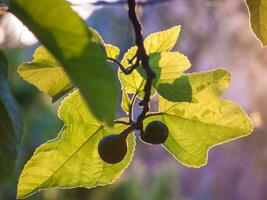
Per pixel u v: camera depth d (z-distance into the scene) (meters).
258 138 7.77
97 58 0.59
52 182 0.90
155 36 0.87
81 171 0.90
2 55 0.79
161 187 5.76
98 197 4.65
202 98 0.88
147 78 0.80
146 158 8.73
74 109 0.88
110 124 0.58
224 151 9.13
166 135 0.82
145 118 0.87
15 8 0.60
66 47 0.60
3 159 0.77
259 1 0.95
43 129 4.50
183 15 6.10
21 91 4.15
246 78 6.50
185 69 0.85
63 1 0.60
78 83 0.59
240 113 0.89
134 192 4.91
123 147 0.81
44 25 0.60
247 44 6.35
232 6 5.10
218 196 9.48
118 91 0.59
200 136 0.90
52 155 0.89
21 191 0.89
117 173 0.90
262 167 8.45
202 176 9.80
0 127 0.78
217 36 6.37
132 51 0.84
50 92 0.85
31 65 0.84
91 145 0.89
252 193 9.02
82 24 0.59
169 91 0.84
